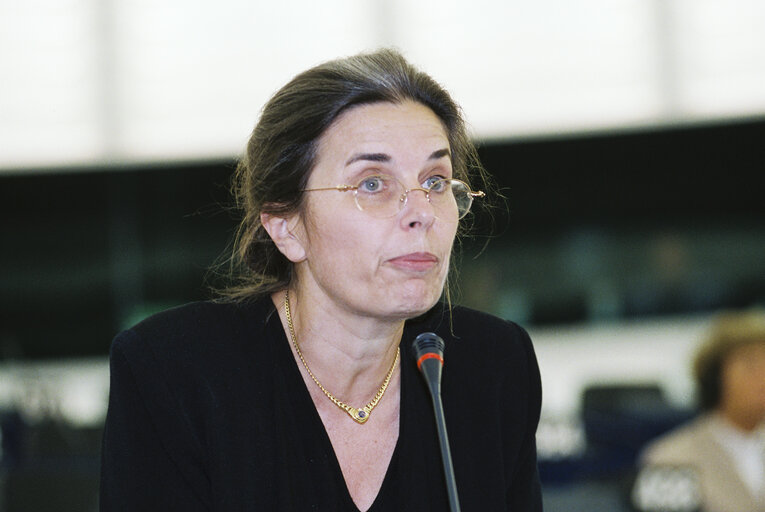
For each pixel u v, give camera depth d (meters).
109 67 16.22
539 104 16.30
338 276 3.60
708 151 16.12
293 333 3.94
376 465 3.88
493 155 16.34
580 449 8.55
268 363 3.89
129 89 16.27
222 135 16.31
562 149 16.33
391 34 16.16
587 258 16.42
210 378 3.81
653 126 16.19
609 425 8.72
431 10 16.17
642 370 16.06
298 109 3.63
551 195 16.41
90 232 16.59
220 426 3.74
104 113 16.28
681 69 16.11
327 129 3.61
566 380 16.02
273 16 16.12
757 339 8.12
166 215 16.56
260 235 4.04
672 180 16.25
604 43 16.19
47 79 16.19
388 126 3.56
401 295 3.52
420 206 3.51
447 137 3.87
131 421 3.80
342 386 3.90
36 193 16.45
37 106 16.22
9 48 16.11
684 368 15.91
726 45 16.00
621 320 16.44
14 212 16.47
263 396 3.83
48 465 8.91
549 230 16.45
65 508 7.63
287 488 3.72
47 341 16.66
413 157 3.55
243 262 4.12
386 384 3.96
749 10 15.89
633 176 16.30
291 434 3.81
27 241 16.58
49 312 16.69
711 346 8.29
